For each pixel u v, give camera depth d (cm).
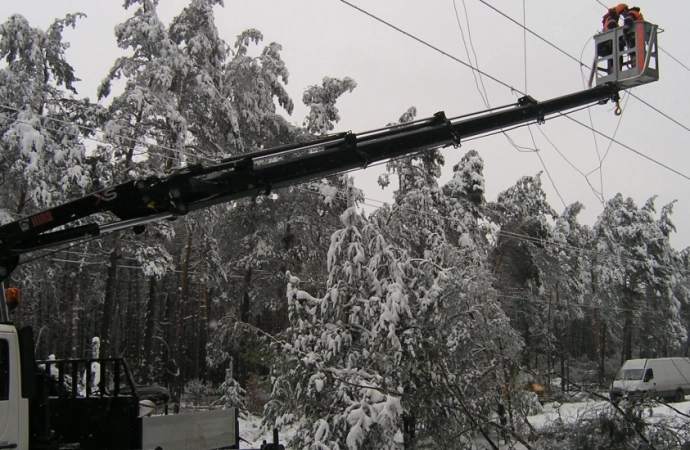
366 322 1271
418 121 778
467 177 3481
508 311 3259
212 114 2578
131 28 2366
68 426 741
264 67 2994
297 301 1309
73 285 3231
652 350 4797
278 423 1234
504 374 1181
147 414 835
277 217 3098
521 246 3556
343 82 3083
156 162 2323
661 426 954
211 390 3042
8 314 713
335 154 726
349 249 1305
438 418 1160
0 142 2111
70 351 3097
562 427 1004
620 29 977
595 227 4866
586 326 5388
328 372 1170
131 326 4088
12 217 2117
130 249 2458
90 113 2269
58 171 2152
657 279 4738
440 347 1234
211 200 709
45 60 2420
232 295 3388
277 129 2878
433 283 1394
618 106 991
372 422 1064
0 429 611
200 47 2500
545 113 876
